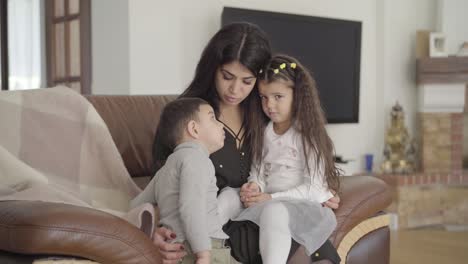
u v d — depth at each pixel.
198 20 4.03
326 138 1.84
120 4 3.81
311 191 1.78
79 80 4.39
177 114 1.64
